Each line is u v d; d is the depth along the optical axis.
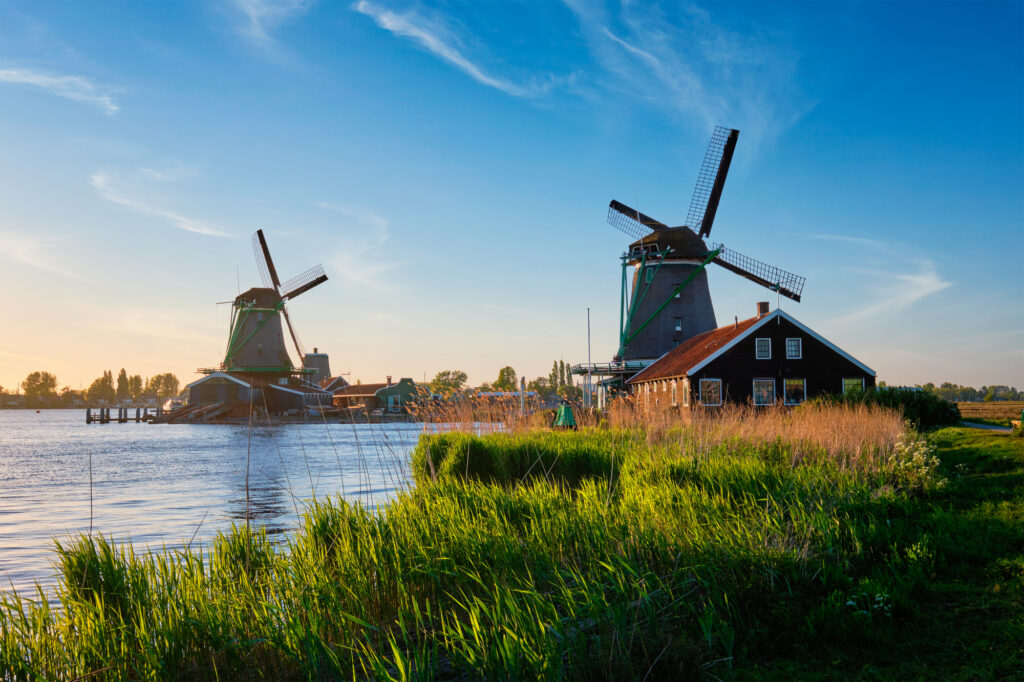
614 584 6.39
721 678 5.25
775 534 7.79
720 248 58.41
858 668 5.35
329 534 8.56
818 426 16.06
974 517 9.34
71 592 6.77
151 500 23.75
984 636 5.68
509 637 5.14
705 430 15.80
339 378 105.19
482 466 15.48
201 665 5.88
